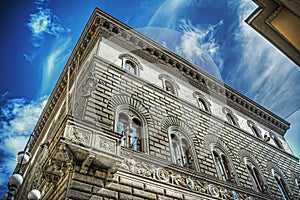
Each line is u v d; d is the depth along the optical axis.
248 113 19.98
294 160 19.88
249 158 15.74
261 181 14.83
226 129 15.73
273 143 19.89
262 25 4.41
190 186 9.47
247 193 12.05
